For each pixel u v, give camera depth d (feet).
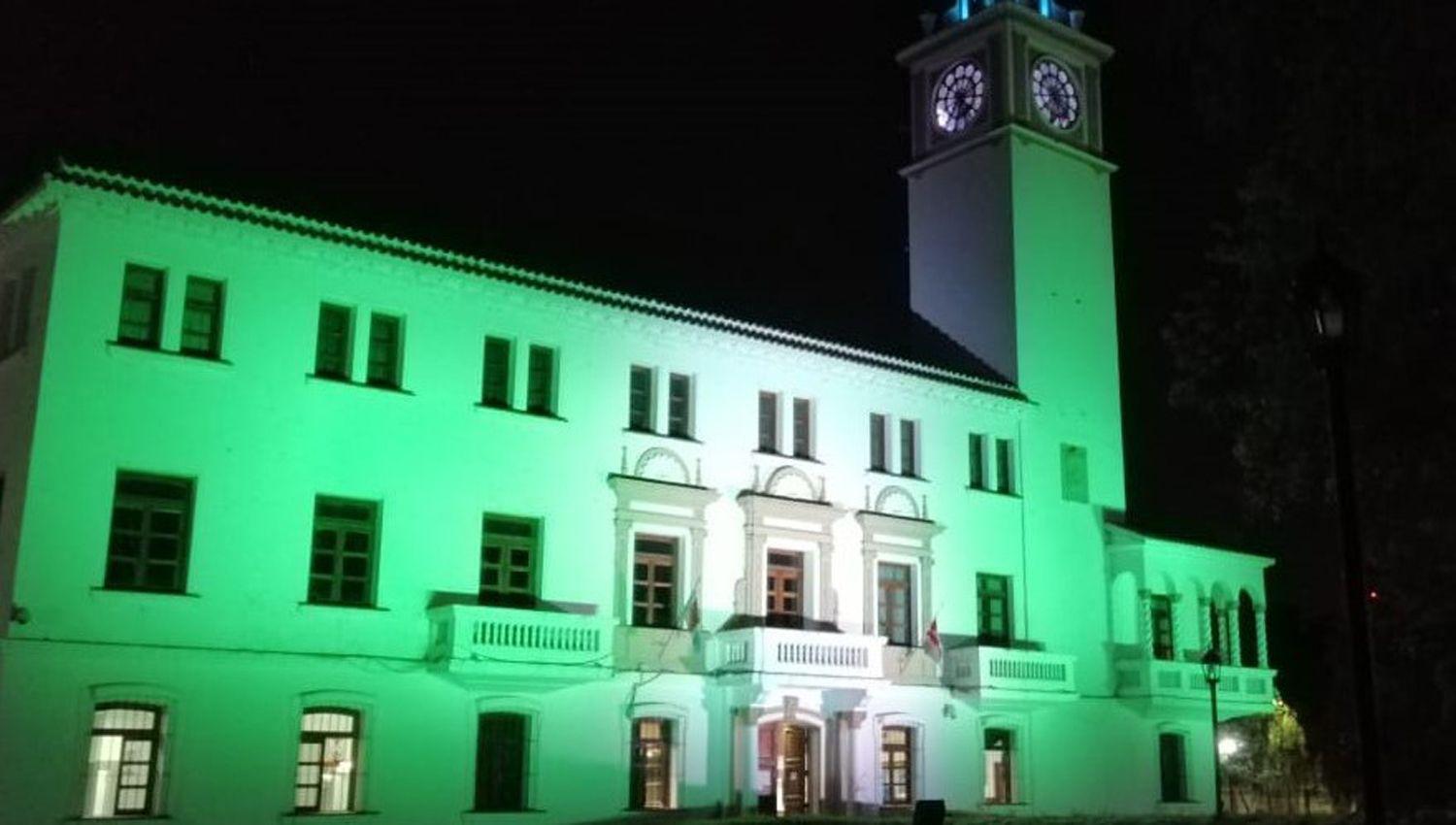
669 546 100.68
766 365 108.47
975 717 115.34
